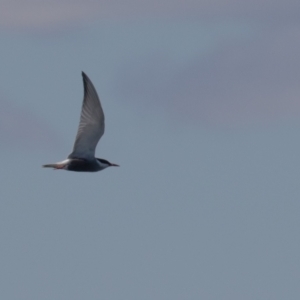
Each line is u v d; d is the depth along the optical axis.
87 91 77.19
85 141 77.88
